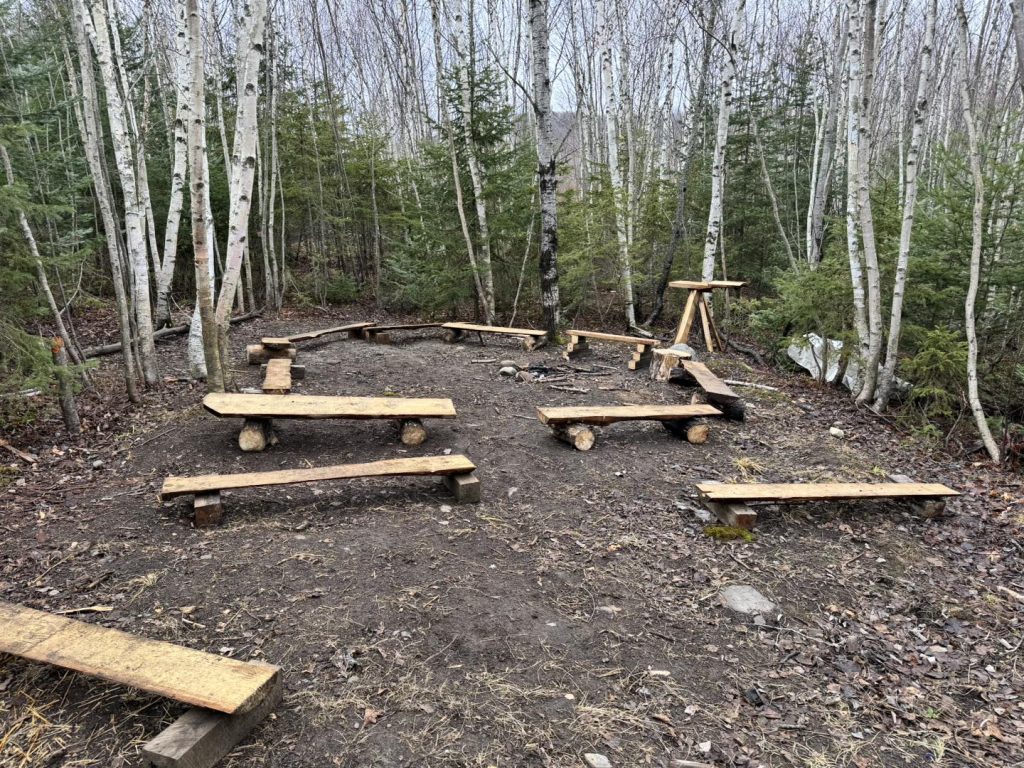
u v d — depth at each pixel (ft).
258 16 17.93
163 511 12.59
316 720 7.36
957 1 17.76
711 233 34.24
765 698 8.25
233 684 7.05
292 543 11.42
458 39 33.53
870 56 21.70
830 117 34.83
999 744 7.69
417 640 8.92
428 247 37.63
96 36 21.74
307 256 56.80
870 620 10.23
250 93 18.25
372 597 9.87
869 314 22.82
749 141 43.75
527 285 39.81
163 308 32.91
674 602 10.38
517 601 10.05
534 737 7.30
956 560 12.40
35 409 18.37
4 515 12.50
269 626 9.07
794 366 29.04
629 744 7.29
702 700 8.14
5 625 8.05
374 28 63.31
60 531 11.80
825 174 34.86
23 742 6.89
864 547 12.63
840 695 8.41
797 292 26.23
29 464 15.29
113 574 10.33
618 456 16.79
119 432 17.48
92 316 34.58
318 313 42.65
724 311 37.60
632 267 40.32
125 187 21.35
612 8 52.11
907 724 7.96
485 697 7.90
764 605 10.39
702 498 14.39
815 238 35.35
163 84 40.63
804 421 21.03
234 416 14.85
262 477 12.59
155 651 7.63
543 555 11.60
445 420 18.92
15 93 21.99
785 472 16.42
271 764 6.71
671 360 24.25
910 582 11.46
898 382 23.93
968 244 22.44
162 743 6.28
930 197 25.22
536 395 22.31
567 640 9.16
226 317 19.90
